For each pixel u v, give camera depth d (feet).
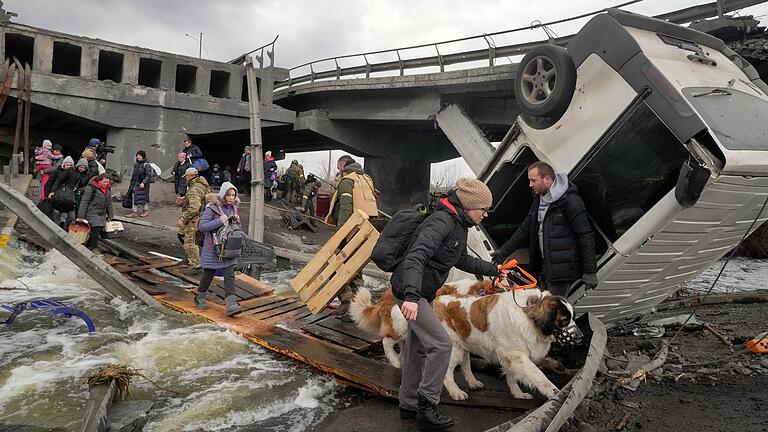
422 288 12.92
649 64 17.06
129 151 68.64
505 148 22.09
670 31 19.86
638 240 17.37
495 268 14.74
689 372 17.39
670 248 18.31
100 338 18.95
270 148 124.26
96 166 37.11
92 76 65.77
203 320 21.53
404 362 14.02
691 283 35.45
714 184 15.57
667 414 14.47
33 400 14.08
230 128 76.18
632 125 17.61
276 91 91.45
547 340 14.25
